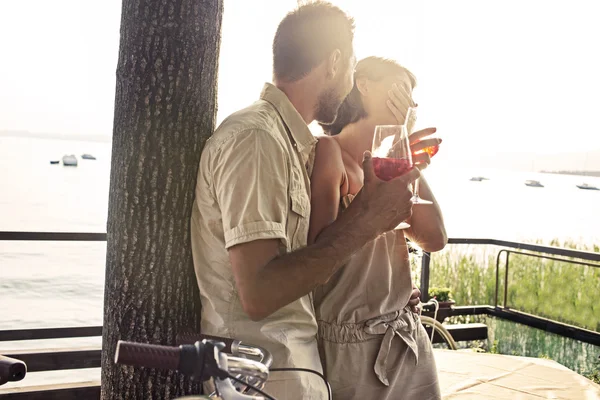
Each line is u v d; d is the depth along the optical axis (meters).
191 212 1.77
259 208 1.43
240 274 1.43
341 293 1.83
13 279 12.46
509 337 5.24
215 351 0.93
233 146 1.48
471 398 2.62
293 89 1.65
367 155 1.56
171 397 1.79
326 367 1.85
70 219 23.95
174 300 1.76
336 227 1.53
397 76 1.97
